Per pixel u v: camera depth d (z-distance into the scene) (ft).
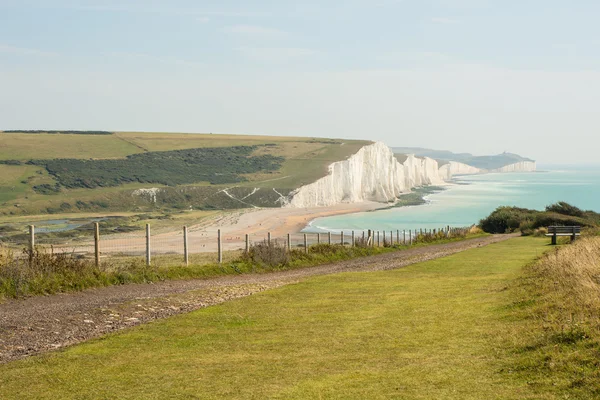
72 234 234.79
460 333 34.04
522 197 582.76
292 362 29.71
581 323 29.48
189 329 38.24
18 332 36.32
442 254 102.63
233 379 26.78
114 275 62.03
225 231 265.95
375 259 99.81
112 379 26.91
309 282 62.85
